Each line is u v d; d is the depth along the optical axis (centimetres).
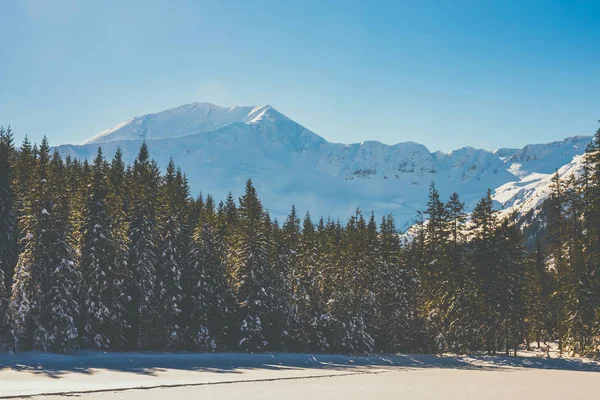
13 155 6844
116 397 2684
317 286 6894
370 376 4172
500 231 6462
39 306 5000
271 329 6397
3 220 5391
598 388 3481
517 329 6331
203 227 6262
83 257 5456
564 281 6372
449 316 6688
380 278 7025
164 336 5791
